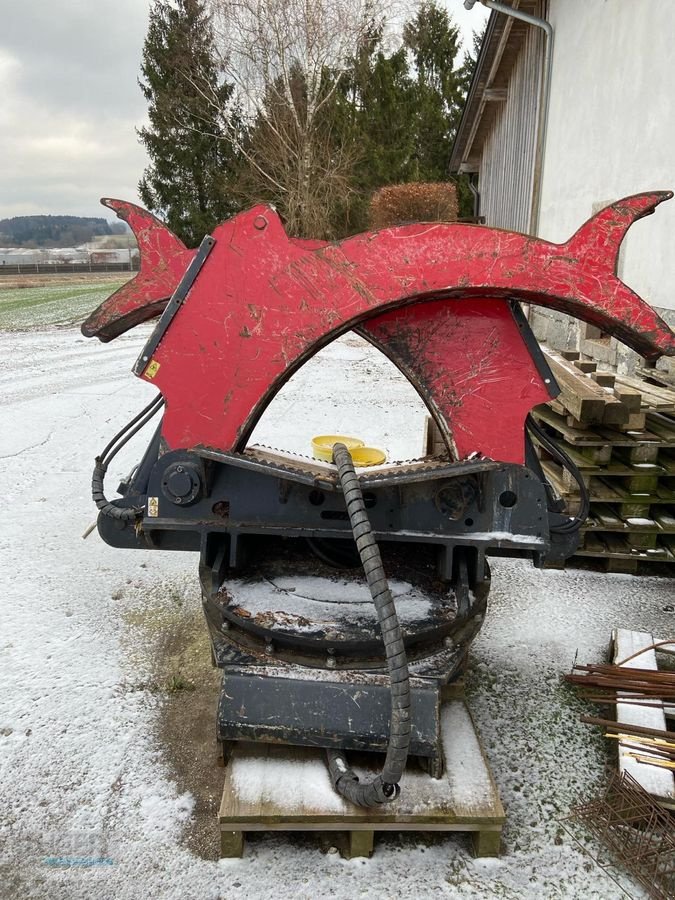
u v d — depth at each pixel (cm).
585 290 200
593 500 355
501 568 377
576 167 779
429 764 201
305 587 233
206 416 214
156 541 242
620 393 342
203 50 2423
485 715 256
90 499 465
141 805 214
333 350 1088
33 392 766
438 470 201
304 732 199
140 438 597
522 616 327
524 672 283
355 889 187
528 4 980
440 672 207
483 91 1302
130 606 332
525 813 213
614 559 366
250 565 246
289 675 205
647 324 200
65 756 233
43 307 1708
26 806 213
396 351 218
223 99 2462
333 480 202
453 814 188
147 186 2694
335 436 487
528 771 229
